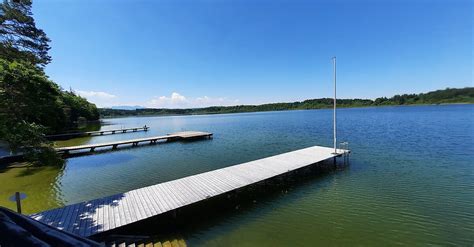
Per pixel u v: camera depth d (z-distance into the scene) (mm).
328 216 9469
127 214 8281
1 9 20469
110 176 15719
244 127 49250
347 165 16562
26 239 2516
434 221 8828
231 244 7715
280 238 8039
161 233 8297
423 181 12914
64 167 18234
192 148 25781
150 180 14789
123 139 34094
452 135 26359
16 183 14375
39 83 11430
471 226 8414
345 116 68000
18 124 8859
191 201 9328
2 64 9945
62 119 39062
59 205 11117
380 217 9258
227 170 13484
